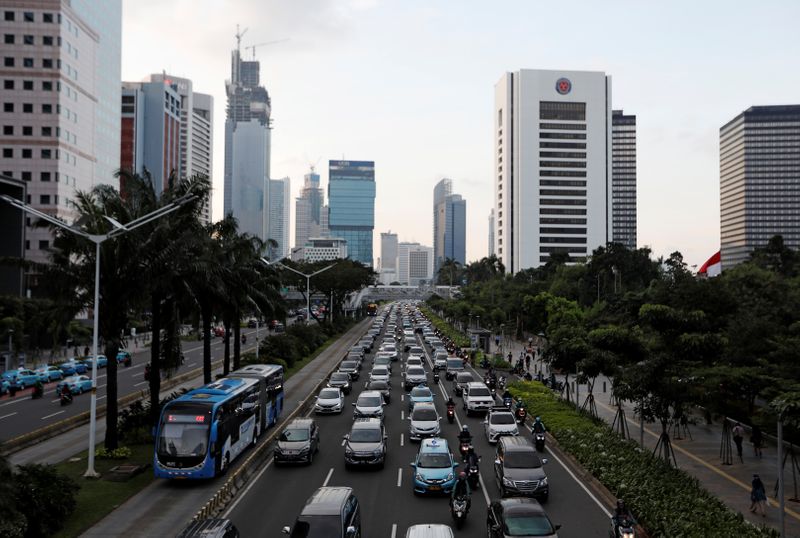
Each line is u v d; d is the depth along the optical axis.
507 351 83.00
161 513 20.91
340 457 29.41
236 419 27.66
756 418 29.42
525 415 38.75
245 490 24.28
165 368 35.59
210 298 39.31
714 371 29.56
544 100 189.62
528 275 149.88
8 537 16.27
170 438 24.11
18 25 108.19
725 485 25.14
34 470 20.30
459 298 142.12
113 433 28.23
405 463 28.14
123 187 32.44
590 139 190.12
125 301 28.02
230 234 43.44
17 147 107.88
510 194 192.38
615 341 34.31
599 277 106.06
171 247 28.61
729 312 40.00
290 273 94.81
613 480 23.48
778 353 29.47
